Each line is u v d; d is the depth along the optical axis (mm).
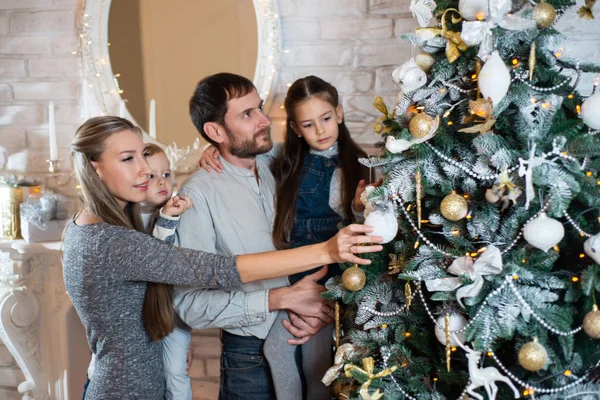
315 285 1637
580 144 1121
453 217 1189
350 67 2051
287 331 1679
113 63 2209
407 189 1265
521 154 1146
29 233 2201
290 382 1666
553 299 1160
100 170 1569
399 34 1998
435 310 1326
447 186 1240
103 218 1568
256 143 1692
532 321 1171
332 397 1726
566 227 1220
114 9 2182
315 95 1691
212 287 1518
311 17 2059
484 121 1189
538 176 1123
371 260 1405
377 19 2012
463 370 1309
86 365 2412
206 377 2299
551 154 1145
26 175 2391
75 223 1581
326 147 1729
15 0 2318
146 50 2174
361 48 2035
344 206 1712
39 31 2309
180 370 1736
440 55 1290
